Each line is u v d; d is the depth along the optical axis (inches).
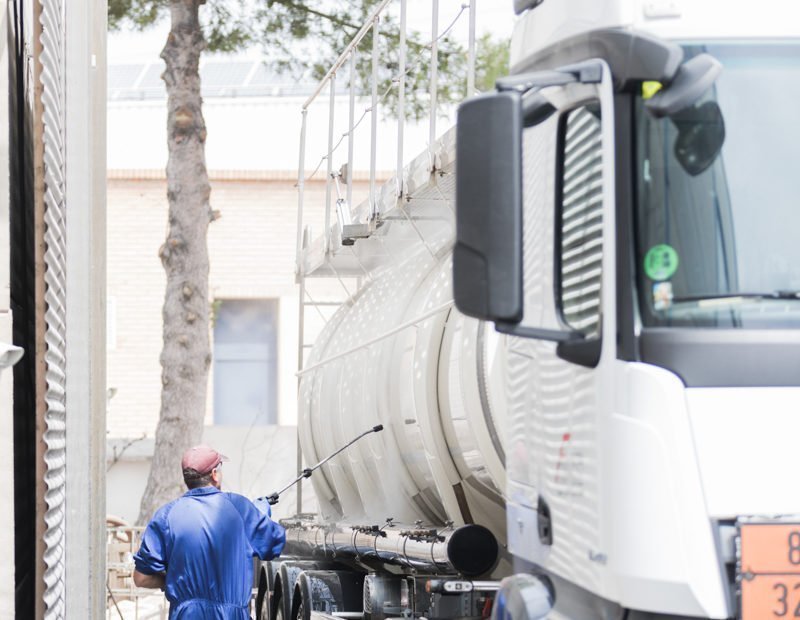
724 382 180.7
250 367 1268.5
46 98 247.8
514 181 178.5
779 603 176.1
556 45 208.7
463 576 318.0
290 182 1269.7
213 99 1323.8
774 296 183.9
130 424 1247.5
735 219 186.1
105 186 317.4
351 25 836.6
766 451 179.0
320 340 529.3
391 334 383.9
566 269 206.4
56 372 267.6
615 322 185.9
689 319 183.8
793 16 190.9
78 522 280.2
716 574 176.6
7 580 215.9
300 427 549.6
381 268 475.2
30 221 313.7
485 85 964.6
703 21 190.9
